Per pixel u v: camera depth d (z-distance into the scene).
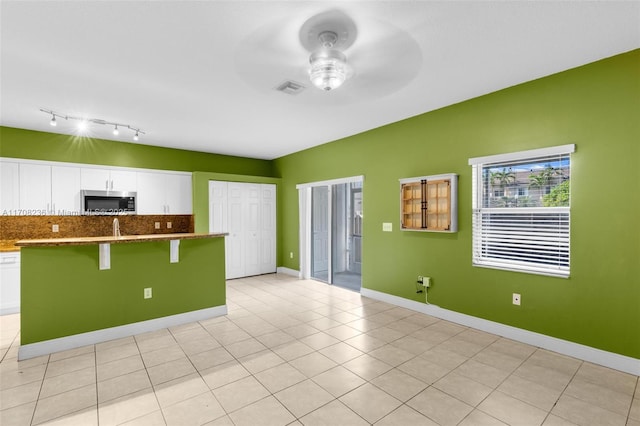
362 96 3.35
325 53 2.34
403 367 2.62
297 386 2.36
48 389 2.33
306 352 2.92
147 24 2.06
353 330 3.44
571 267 2.76
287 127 4.49
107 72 2.74
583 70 2.68
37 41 2.25
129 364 2.71
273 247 6.67
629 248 2.48
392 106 3.67
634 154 2.45
